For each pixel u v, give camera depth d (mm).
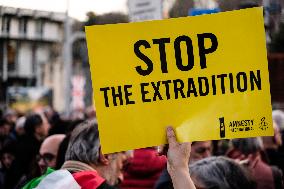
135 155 4367
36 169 3582
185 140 2166
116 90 2184
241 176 2506
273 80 9852
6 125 9398
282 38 9289
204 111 2188
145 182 4324
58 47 45750
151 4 7758
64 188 2289
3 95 40406
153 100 2191
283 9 8266
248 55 2180
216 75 2193
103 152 2174
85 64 26438
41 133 5621
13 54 44938
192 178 2486
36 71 45938
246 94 2178
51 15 45000
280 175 3785
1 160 5262
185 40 2199
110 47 2180
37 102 29859
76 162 2553
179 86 2197
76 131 2613
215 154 4609
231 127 2180
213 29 2195
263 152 4336
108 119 2182
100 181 2328
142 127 2186
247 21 2180
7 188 4781
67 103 22906
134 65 2191
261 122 2168
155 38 2197
